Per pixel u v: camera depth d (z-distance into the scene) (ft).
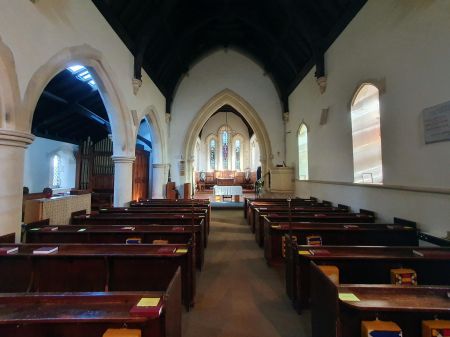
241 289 10.71
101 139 37.65
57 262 7.88
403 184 12.74
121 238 10.66
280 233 13.08
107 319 4.22
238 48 36.01
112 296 4.74
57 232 10.55
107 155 37.45
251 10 27.68
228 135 68.03
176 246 8.72
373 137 15.81
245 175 64.23
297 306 8.91
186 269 9.07
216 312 8.95
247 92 36.81
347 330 4.96
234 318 8.59
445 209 10.48
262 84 36.86
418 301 4.91
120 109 20.06
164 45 26.94
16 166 10.18
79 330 4.50
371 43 15.46
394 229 11.36
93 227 11.68
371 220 14.46
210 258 14.62
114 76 18.45
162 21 23.27
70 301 4.64
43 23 11.48
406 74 12.53
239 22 30.78
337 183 20.04
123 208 18.28
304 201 23.63
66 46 13.10
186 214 15.51
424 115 11.40
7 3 9.57
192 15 27.27
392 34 13.55
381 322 4.76
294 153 32.07
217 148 67.87
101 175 37.19
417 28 11.82
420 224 11.73
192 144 36.78
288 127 34.63
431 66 11.05
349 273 7.77
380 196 14.76
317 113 24.38
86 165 37.22
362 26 16.48
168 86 34.86
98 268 7.89
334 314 5.07
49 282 7.84
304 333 7.77
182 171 36.01
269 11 26.07
